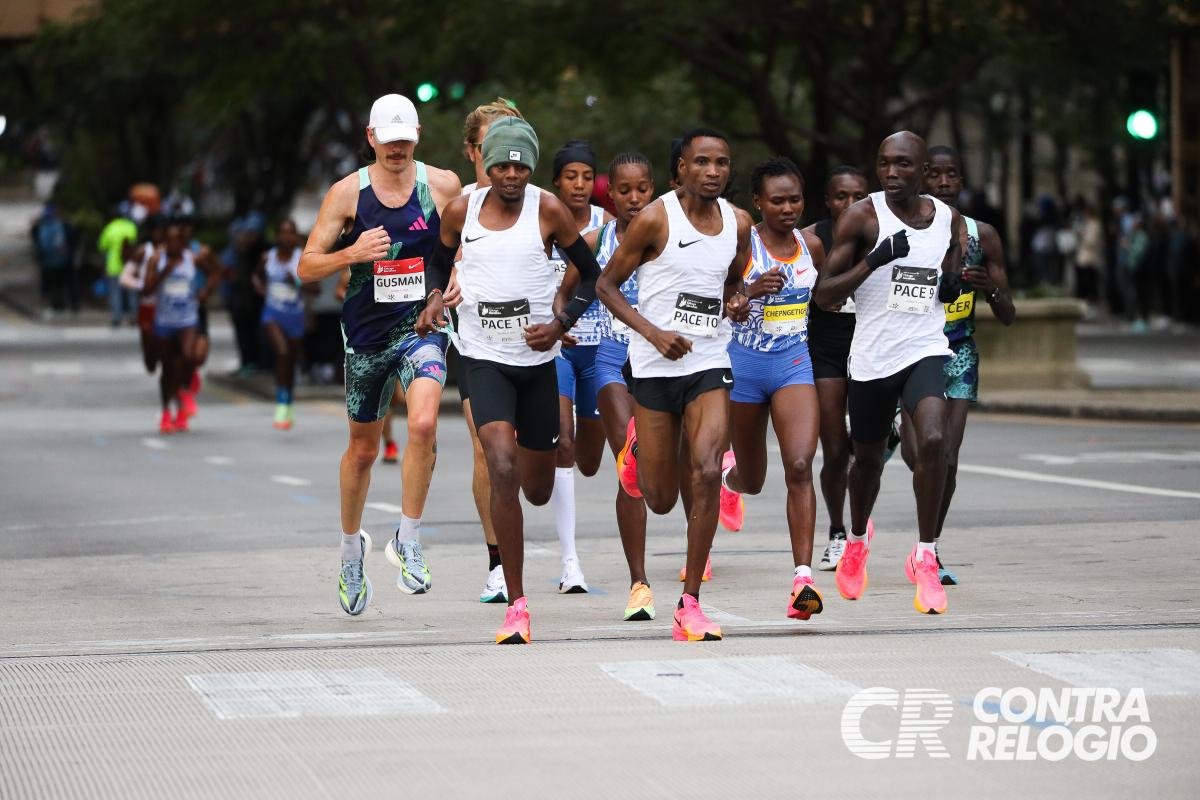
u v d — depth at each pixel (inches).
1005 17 3548.2
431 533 1552.7
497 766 753.6
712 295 1031.0
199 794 718.5
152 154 6333.7
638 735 802.8
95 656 1008.2
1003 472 1941.4
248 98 4589.1
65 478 2036.2
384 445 2158.0
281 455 2281.0
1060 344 3056.1
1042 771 743.1
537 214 1027.3
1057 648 980.6
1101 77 3745.1
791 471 1080.2
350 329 1110.4
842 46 3784.5
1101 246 5526.6
